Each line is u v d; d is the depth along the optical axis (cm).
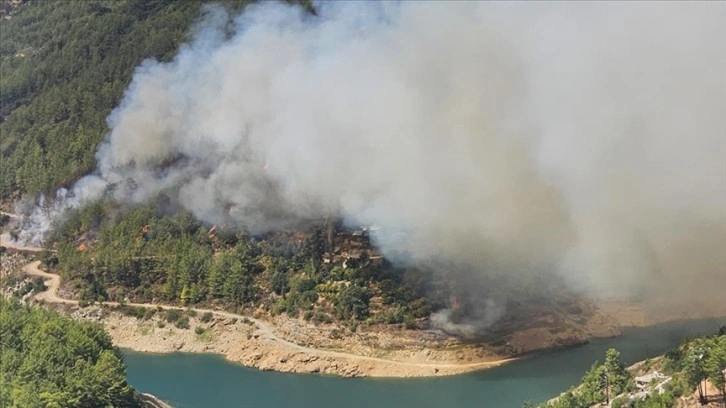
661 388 15550
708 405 14462
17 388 17988
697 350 15150
